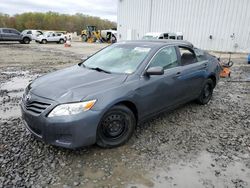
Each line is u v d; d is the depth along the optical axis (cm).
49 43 3092
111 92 303
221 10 2066
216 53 2000
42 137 289
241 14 1959
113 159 301
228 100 576
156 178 266
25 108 308
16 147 321
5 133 363
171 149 330
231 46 2066
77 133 277
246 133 390
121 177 267
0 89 639
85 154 309
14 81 744
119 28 3017
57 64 1145
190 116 456
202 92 512
